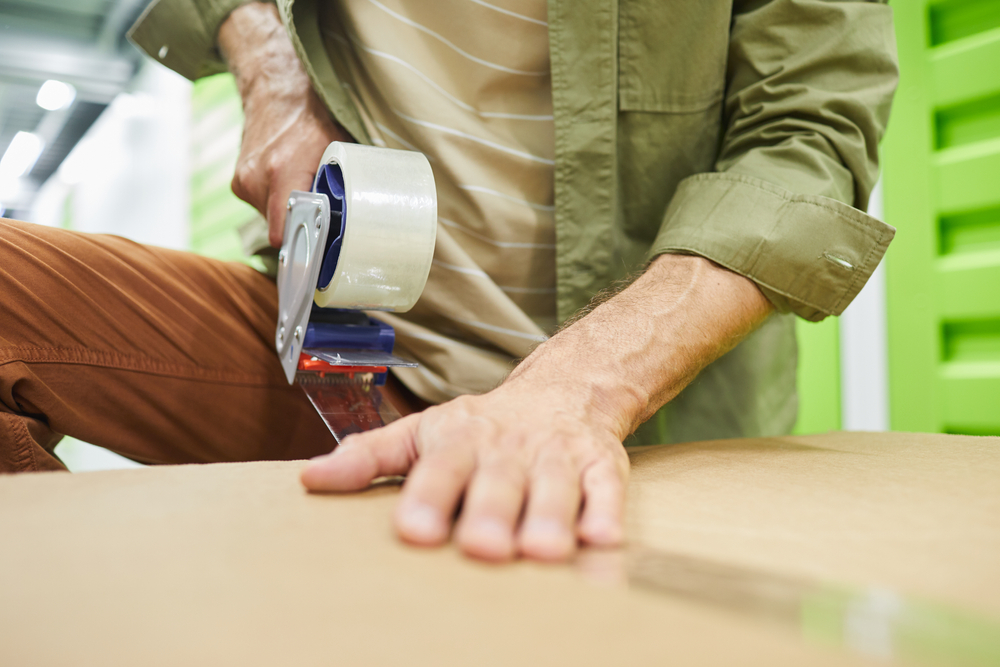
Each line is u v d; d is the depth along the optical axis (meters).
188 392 0.99
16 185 9.48
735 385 1.10
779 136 0.84
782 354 1.16
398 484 0.51
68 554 0.33
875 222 0.74
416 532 0.36
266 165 0.95
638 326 0.65
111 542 0.35
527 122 0.96
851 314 1.75
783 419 1.19
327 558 0.34
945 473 0.58
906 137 1.67
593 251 0.96
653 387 0.62
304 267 0.72
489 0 0.92
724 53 0.91
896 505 0.47
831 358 1.79
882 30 0.87
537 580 0.31
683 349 0.66
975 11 1.55
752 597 0.29
